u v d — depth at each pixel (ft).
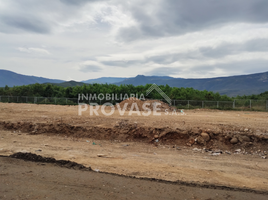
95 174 20.06
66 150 30.58
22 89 144.66
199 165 26.05
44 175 19.07
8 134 39.78
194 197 16.26
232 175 22.95
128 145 35.73
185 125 42.37
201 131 37.09
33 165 21.71
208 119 54.95
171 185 18.40
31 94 143.13
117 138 39.11
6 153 27.20
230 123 46.78
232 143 34.58
